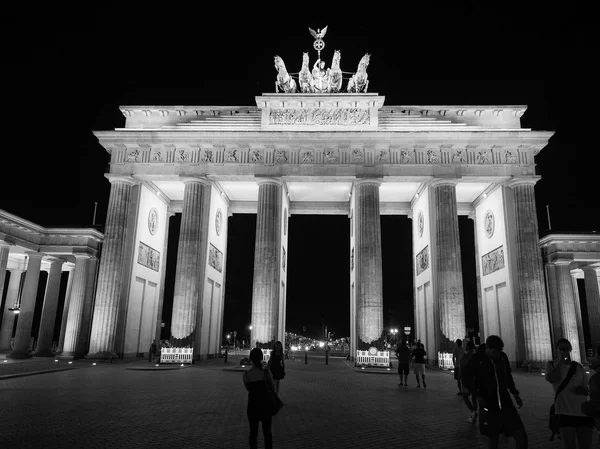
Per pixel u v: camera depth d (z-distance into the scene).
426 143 54.09
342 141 54.38
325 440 15.36
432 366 52.88
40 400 22.75
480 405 11.62
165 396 24.77
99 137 54.94
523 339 50.38
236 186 61.16
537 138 53.16
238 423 17.84
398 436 16.12
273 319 51.22
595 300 58.22
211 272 58.69
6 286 79.62
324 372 43.34
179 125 56.62
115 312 51.53
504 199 54.69
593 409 10.23
